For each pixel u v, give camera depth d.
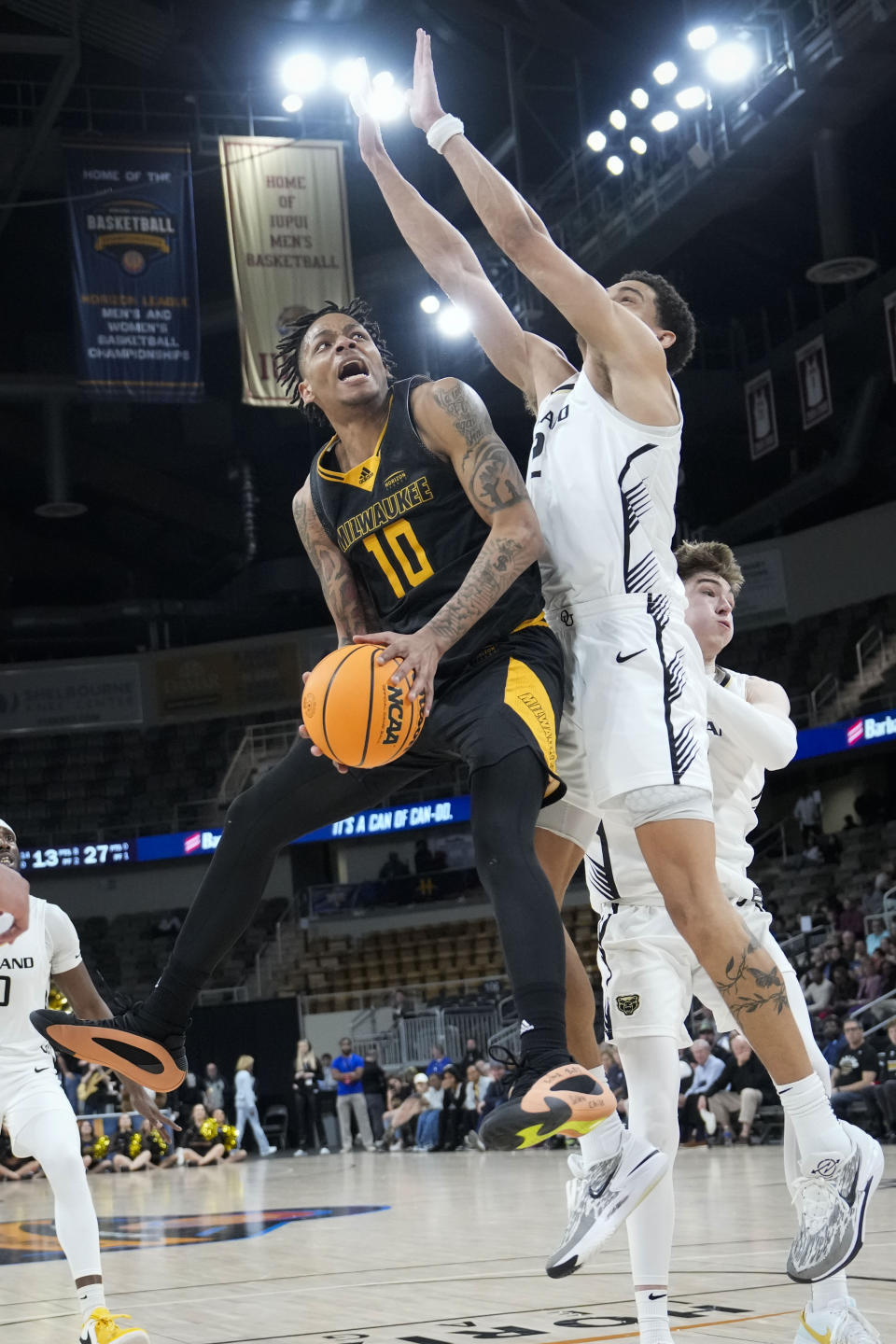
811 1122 2.80
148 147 20.19
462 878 24.84
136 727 30.30
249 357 18.59
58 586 34.91
